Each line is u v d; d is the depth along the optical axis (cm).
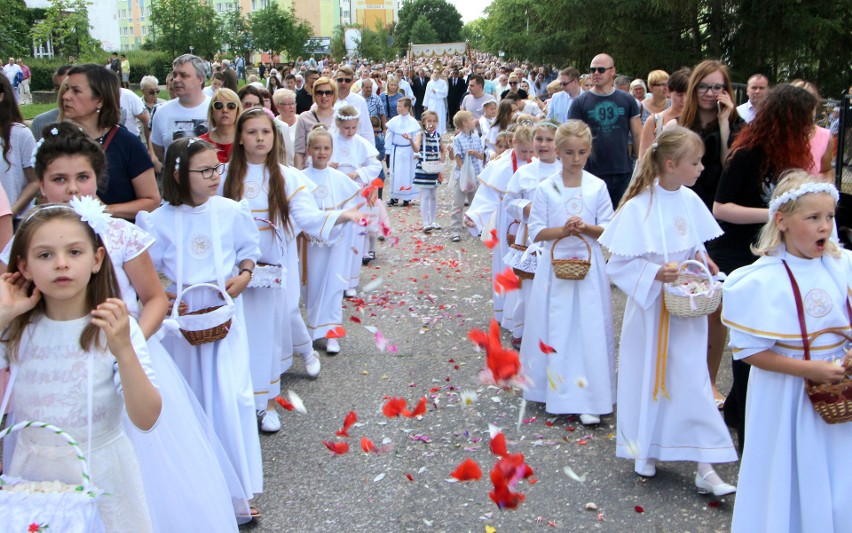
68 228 255
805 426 304
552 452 465
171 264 405
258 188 496
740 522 320
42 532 234
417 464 454
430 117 1105
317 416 521
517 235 611
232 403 392
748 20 2006
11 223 419
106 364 269
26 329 268
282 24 5241
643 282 410
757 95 594
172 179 403
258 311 479
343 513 405
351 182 680
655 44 2172
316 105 855
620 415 435
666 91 917
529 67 3356
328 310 635
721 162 510
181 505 329
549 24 2452
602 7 2191
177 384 341
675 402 416
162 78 3906
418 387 565
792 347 307
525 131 662
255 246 423
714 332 500
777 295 308
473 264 923
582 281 501
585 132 508
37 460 267
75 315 270
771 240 317
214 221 407
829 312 306
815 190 302
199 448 341
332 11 9906
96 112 450
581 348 502
